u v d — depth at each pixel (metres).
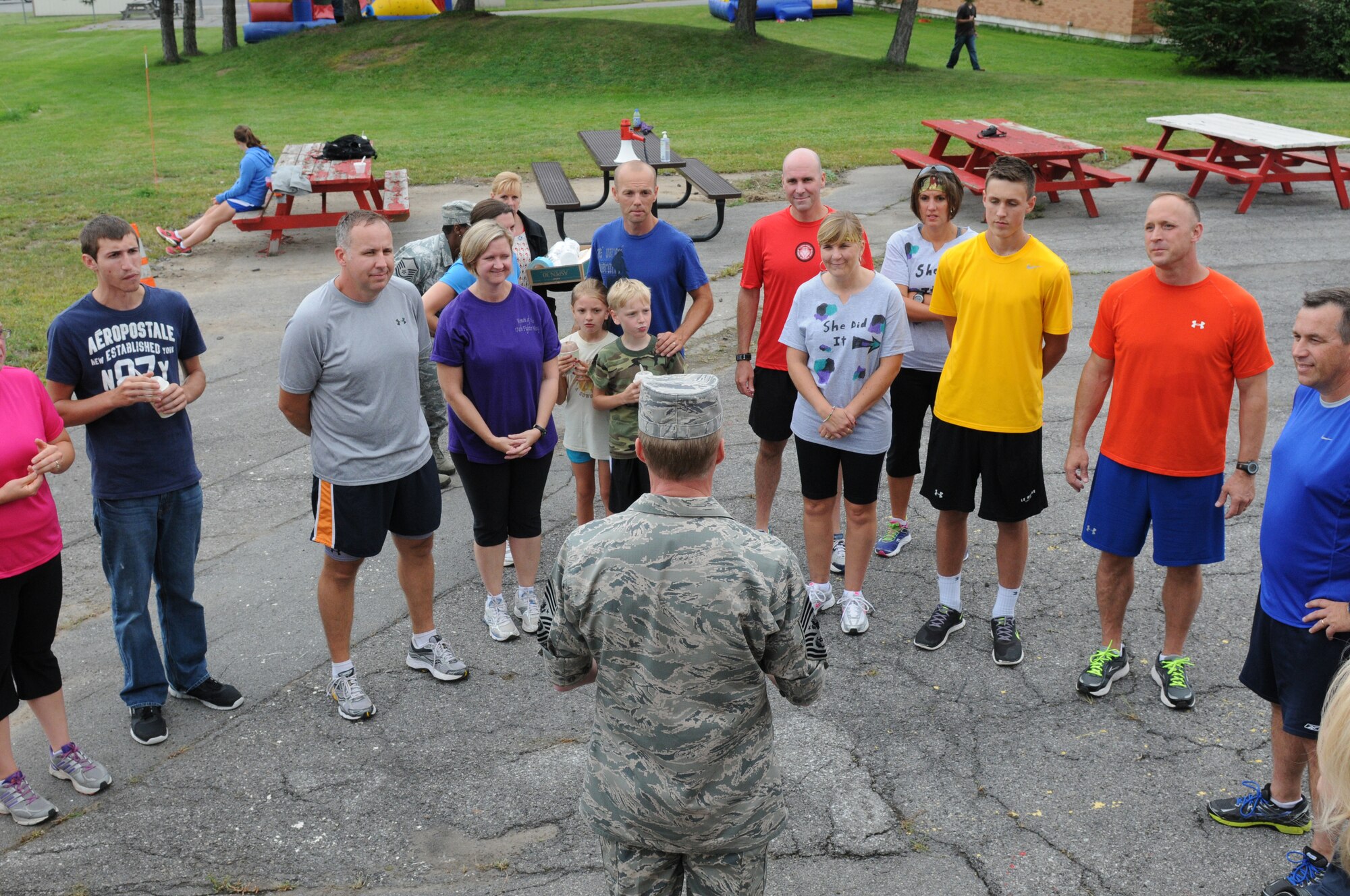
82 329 3.86
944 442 4.43
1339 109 18.80
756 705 2.51
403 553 4.41
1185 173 14.21
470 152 17.12
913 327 5.12
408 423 4.20
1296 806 3.46
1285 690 3.27
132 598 4.02
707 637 2.40
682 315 5.46
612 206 13.36
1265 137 12.12
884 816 3.62
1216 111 18.98
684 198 13.26
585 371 5.09
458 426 4.59
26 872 3.45
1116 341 4.05
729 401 7.60
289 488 6.43
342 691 4.27
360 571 5.46
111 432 3.92
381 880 3.39
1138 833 3.50
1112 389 4.09
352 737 4.14
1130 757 3.88
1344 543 3.09
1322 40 26.75
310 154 13.73
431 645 4.55
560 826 3.62
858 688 4.37
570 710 4.28
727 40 27.94
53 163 17.05
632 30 28.98
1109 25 32.41
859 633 4.75
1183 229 3.72
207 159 17.25
